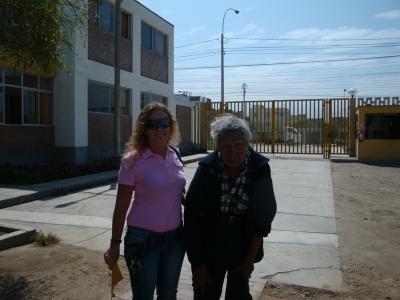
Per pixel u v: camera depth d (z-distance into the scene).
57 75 18.09
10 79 16.05
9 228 7.23
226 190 3.10
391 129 21.73
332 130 24.48
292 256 6.31
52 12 6.93
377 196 11.63
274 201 3.10
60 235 7.44
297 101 25.59
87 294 4.82
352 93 29.31
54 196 11.68
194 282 3.28
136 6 23.05
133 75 22.92
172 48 27.92
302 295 4.88
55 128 18.27
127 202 3.26
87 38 18.14
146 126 3.30
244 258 3.21
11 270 5.54
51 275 5.37
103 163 17.25
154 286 3.29
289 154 25.98
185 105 29.11
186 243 3.22
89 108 19.52
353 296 4.86
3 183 13.01
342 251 6.59
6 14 6.29
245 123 3.13
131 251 3.26
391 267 5.87
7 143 15.97
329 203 10.55
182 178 3.42
